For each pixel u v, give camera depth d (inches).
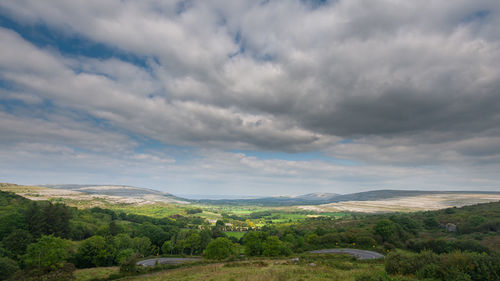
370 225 5802.2
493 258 936.3
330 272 1240.8
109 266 3440.0
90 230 5369.1
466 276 891.4
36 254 2711.6
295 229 6127.0
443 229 4899.1
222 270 1750.7
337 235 4426.7
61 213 4788.4
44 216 4478.3
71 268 2237.9
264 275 1164.5
